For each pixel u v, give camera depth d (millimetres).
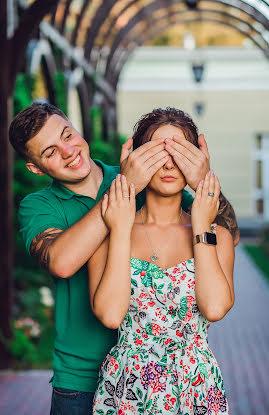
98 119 11164
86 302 2219
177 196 2037
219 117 17578
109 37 11016
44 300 6688
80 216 2244
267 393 4957
